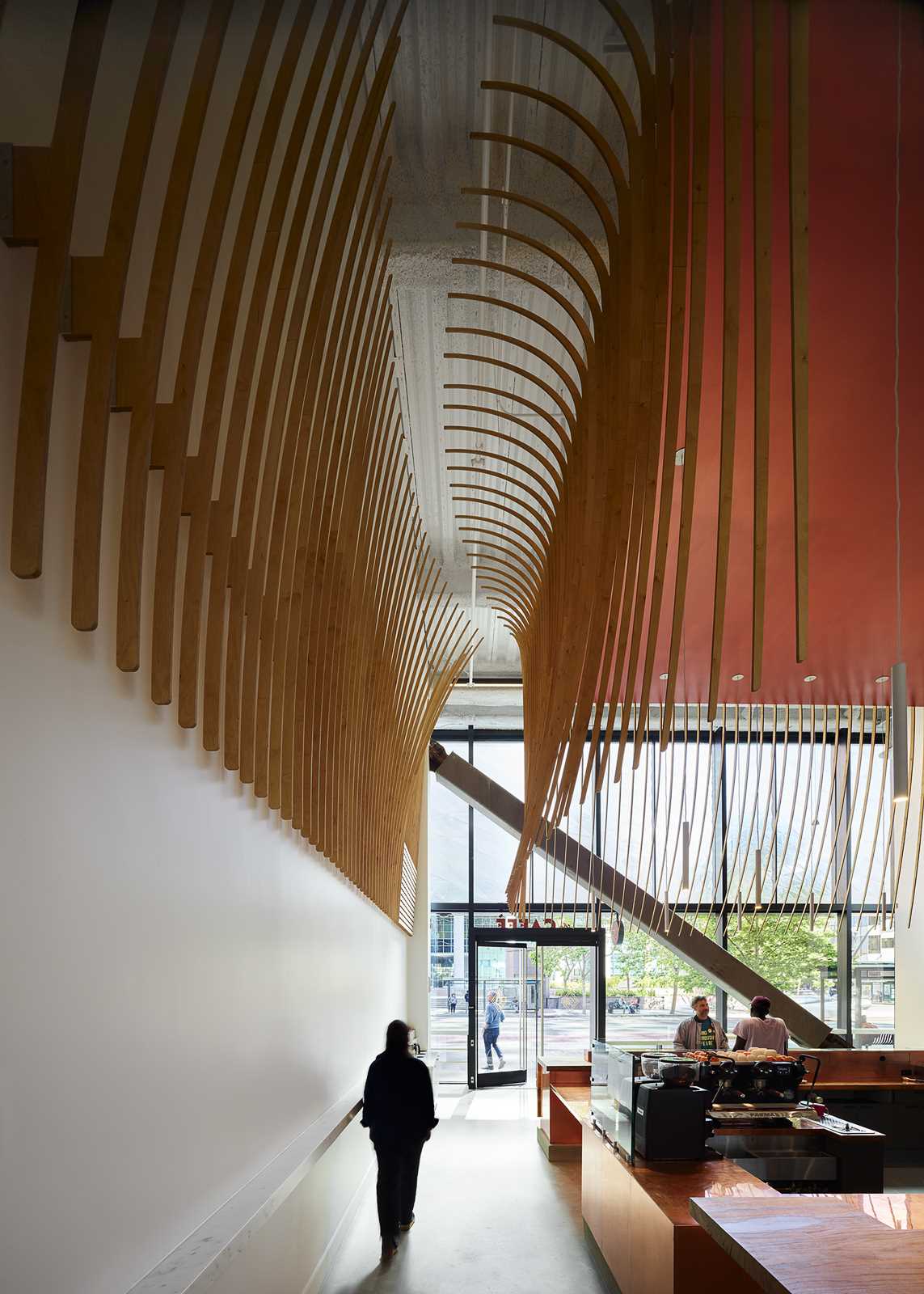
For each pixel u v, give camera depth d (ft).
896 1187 25.49
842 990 44.09
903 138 10.37
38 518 5.79
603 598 10.31
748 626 23.17
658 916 35.86
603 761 10.29
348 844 18.03
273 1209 10.76
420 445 24.62
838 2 8.98
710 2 8.50
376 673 19.80
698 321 8.68
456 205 15.61
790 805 45.34
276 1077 13.23
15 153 6.05
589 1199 18.85
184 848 9.05
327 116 9.27
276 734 11.68
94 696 6.98
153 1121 8.07
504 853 47.44
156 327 7.10
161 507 7.78
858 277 12.32
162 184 8.76
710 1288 11.82
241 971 11.20
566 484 14.97
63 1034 6.34
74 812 6.59
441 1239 19.97
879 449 15.70
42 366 5.89
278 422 9.99
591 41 13.26
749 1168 18.20
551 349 20.38
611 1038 45.37
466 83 14.26
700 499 17.16
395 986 35.99
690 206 8.77
